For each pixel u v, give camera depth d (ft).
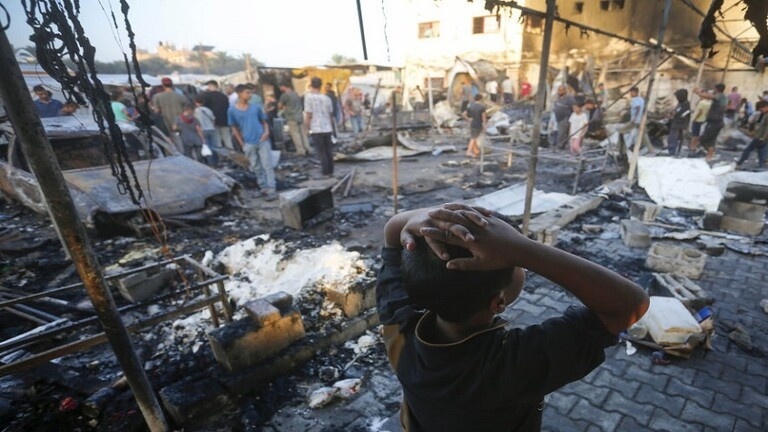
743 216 16.72
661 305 10.25
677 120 30.91
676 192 21.26
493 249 2.18
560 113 34.14
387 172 30.27
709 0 51.67
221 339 8.66
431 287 2.43
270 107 38.68
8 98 4.71
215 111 32.42
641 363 9.55
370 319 11.06
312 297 11.50
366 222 19.54
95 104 5.68
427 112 53.72
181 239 17.35
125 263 14.87
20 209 20.56
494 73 57.21
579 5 61.31
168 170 19.76
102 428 8.05
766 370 9.30
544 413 8.31
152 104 30.99
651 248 14.35
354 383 8.99
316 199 19.13
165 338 10.85
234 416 8.34
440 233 2.29
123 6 5.33
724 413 8.19
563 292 12.75
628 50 54.39
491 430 2.63
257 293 12.62
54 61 5.10
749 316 11.39
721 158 31.30
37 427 8.11
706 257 14.14
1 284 13.64
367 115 57.47
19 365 6.93
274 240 16.17
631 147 29.66
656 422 8.04
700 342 9.91
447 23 70.18
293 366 9.60
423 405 2.75
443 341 2.73
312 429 8.00
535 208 19.84
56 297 12.99
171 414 8.30
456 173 29.60
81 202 16.71
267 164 24.70
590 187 25.12
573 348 2.35
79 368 9.84
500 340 2.54
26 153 5.10
